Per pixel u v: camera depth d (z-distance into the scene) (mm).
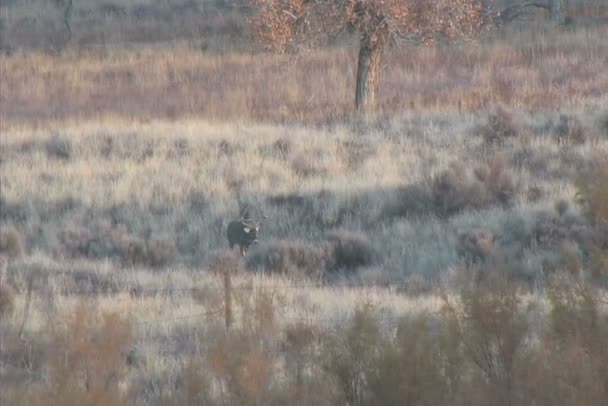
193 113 125312
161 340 47469
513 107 112812
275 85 136625
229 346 27797
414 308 47969
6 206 91250
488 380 25047
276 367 29969
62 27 175125
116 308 54281
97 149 103812
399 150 100312
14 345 42250
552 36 143875
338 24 120875
